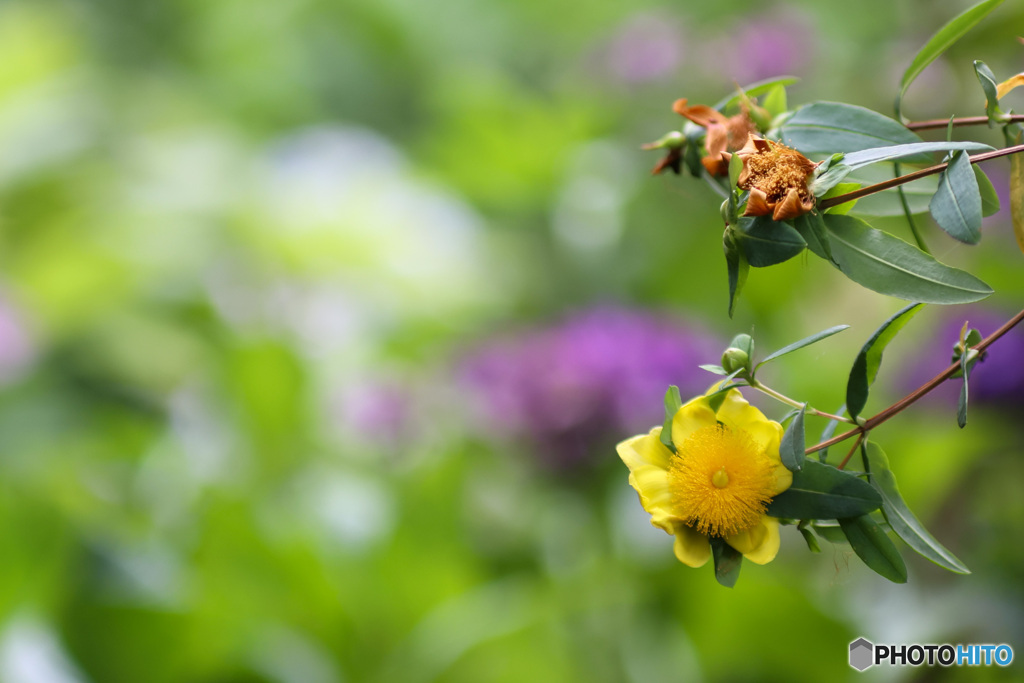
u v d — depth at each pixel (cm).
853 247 84
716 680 132
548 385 155
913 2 191
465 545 151
